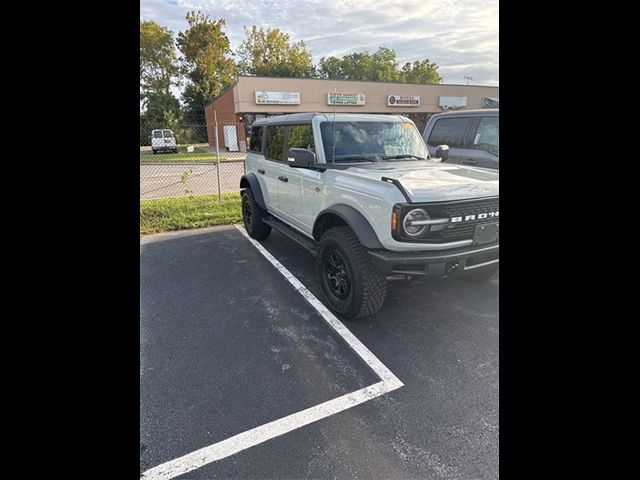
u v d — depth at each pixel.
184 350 2.76
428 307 3.44
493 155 5.15
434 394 2.27
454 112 5.75
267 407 2.17
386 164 3.60
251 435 1.97
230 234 6.08
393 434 1.97
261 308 3.44
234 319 3.23
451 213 2.65
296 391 2.31
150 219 6.86
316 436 1.96
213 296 3.71
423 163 3.73
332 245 3.11
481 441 1.91
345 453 1.85
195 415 2.11
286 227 4.54
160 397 2.26
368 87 29.61
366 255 2.92
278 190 4.53
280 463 1.80
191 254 5.07
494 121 5.18
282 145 4.40
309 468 1.77
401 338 2.91
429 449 1.87
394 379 2.42
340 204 3.16
